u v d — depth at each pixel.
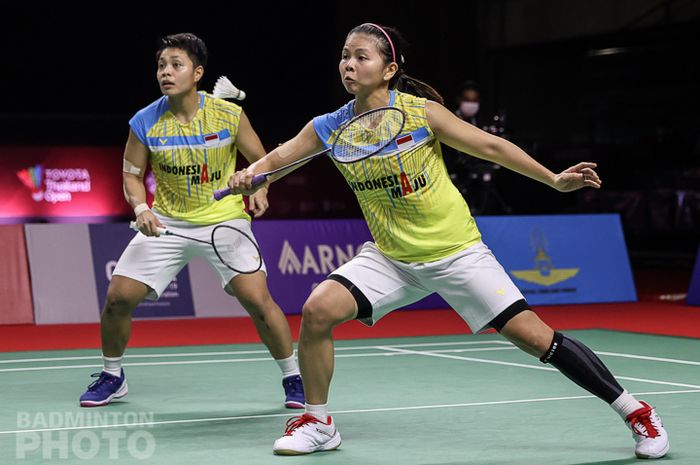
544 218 15.80
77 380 8.73
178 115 7.27
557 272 15.69
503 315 5.55
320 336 5.70
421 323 13.57
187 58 7.12
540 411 7.12
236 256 7.30
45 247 13.79
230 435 6.36
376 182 5.61
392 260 5.73
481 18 27.50
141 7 25.97
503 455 5.75
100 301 13.86
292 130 27.05
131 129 7.30
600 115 26.89
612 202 23.84
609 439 6.16
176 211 7.34
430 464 5.54
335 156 5.61
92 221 24.23
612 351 10.51
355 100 5.76
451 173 19.00
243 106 26.89
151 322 13.55
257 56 26.92
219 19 26.55
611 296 16.05
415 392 7.97
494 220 15.41
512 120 27.14
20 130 24.36
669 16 24.03
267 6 26.83
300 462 5.58
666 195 23.11
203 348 10.97
